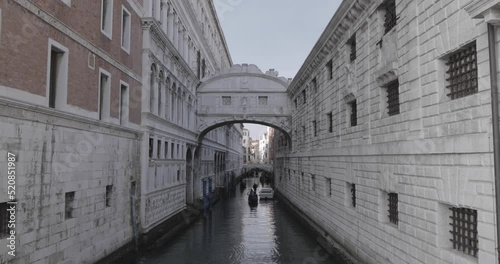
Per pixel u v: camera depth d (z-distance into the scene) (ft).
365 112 41.60
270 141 323.16
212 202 114.83
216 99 98.73
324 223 60.29
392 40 34.71
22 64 27.66
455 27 24.53
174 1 72.90
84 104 37.14
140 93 54.65
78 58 36.01
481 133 22.16
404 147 31.42
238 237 67.82
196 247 59.67
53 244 31.42
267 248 59.21
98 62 40.50
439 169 26.53
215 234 70.74
